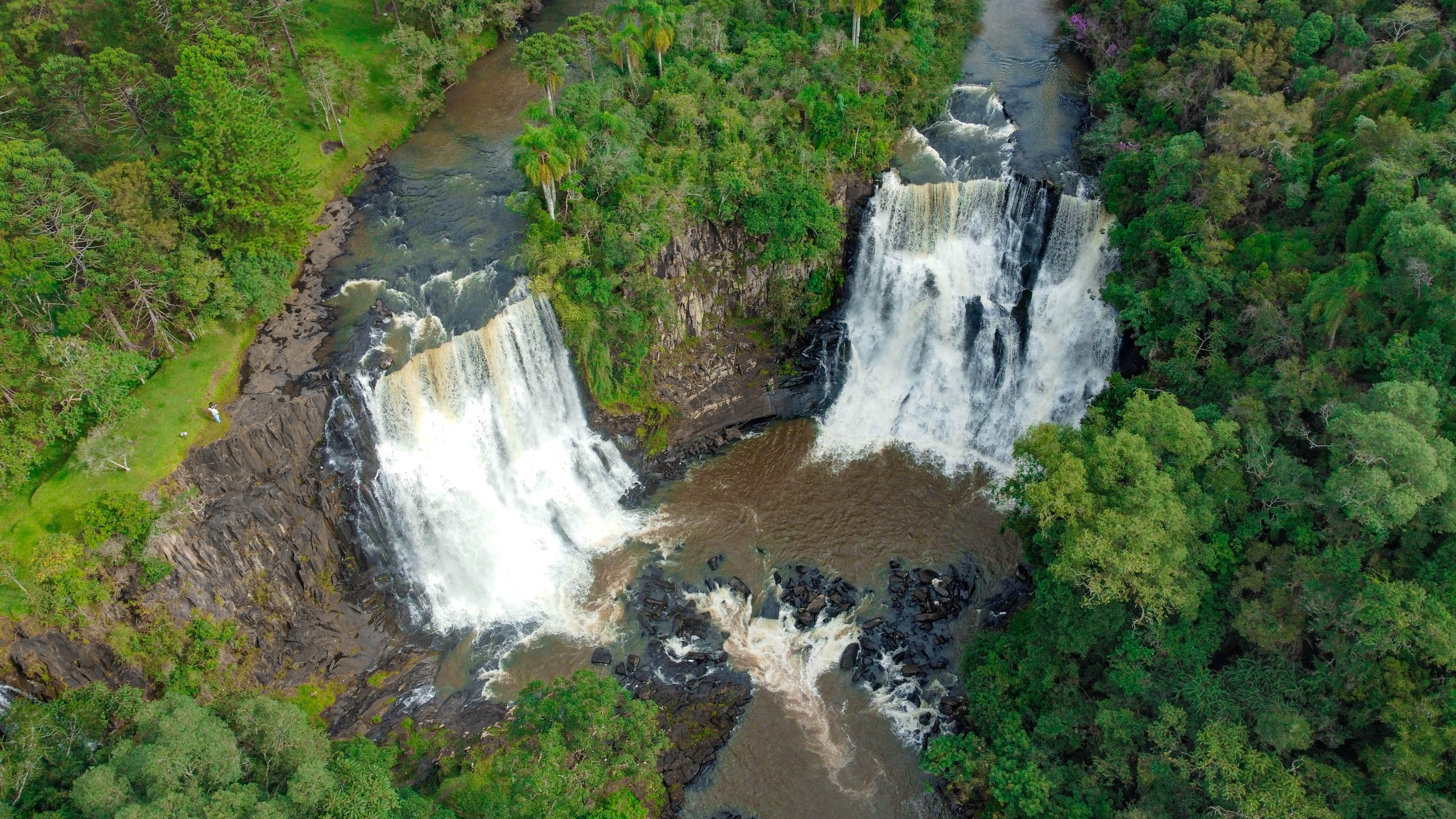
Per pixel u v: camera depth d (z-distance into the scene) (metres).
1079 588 60.91
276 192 78.44
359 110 102.44
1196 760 53.16
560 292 80.00
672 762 64.38
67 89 76.69
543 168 77.00
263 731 50.28
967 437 87.88
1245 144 76.75
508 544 77.75
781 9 107.44
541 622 73.56
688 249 86.62
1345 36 87.19
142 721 48.88
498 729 65.50
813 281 90.75
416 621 73.12
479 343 76.62
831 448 87.81
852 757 65.50
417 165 99.25
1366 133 72.81
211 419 70.12
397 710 67.00
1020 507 70.69
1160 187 80.44
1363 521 53.62
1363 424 54.38
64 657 59.12
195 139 73.44
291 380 74.12
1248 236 75.50
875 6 97.31
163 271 71.25
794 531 80.50
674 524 81.31
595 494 82.50
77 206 66.62
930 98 97.94
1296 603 56.59
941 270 89.62
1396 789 49.19
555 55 96.81
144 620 62.19
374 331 78.50
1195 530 58.62
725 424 87.81
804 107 92.31
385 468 74.56
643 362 85.31
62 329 67.69
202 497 67.44
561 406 82.69
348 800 46.84
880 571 77.25
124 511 62.16
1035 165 91.88
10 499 64.12
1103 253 84.31
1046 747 61.06
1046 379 86.75
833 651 71.75
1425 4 87.75
